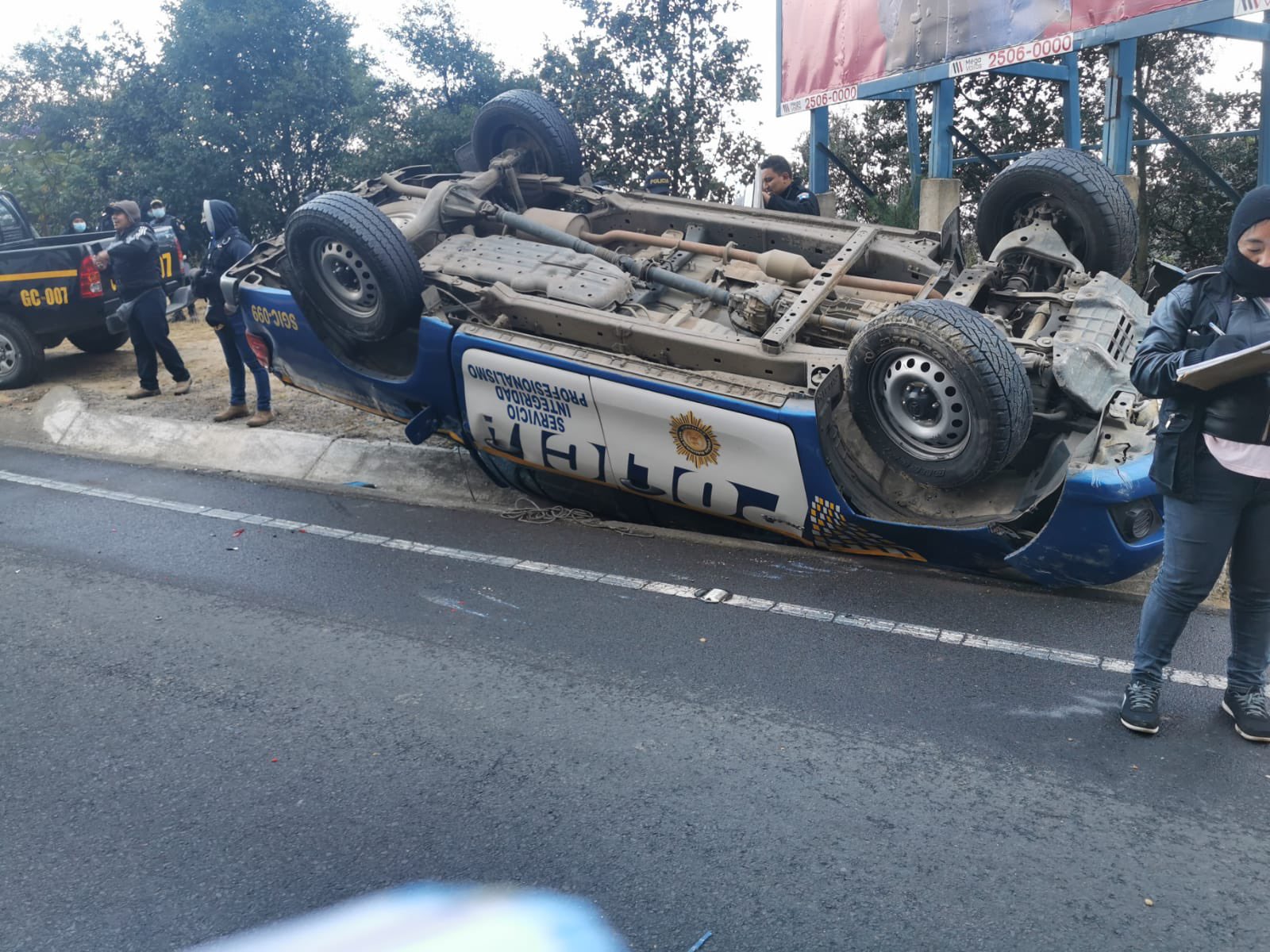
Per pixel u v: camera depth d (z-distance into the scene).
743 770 3.40
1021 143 13.66
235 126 17.25
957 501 5.07
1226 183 8.91
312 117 17.64
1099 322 5.10
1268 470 3.24
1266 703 3.64
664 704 3.85
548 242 6.92
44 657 4.39
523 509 6.39
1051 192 5.64
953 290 5.60
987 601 4.76
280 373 7.13
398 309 6.16
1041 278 5.73
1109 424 4.73
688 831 3.08
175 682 4.12
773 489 5.21
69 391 9.93
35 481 7.26
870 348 4.71
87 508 6.57
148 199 16.20
